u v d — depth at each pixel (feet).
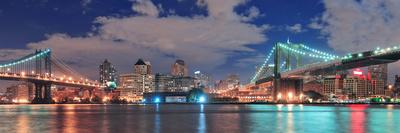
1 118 324.80
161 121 291.38
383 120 294.46
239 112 442.50
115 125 255.70
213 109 556.10
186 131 220.43
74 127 241.55
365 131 216.33
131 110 520.01
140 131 220.23
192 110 515.09
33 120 300.20
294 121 287.48
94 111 481.87
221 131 219.82
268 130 223.92
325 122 276.82
